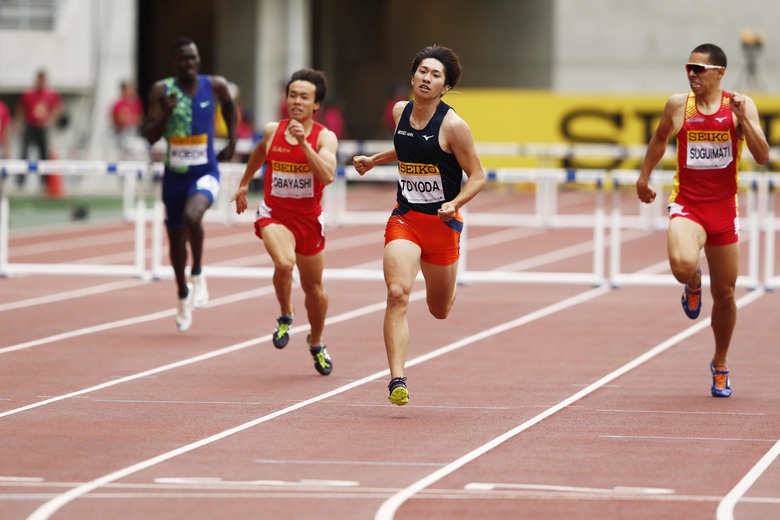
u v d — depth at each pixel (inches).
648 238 2997.0
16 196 4028.1
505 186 4525.1
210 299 1935.3
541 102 4362.7
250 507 790.5
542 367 1368.1
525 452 957.2
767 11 5275.6
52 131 4323.3
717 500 819.4
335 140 1269.7
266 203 1278.3
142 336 1565.0
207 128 1537.9
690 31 5310.0
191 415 1090.7
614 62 5349.4
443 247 1093.8
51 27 4340.6
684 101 1155.9
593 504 805.9
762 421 1087.0
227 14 4827.8
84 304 1857.8
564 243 2874.0
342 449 959.0
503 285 2143.2
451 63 1079.0
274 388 1227.9
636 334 1611.7
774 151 3868.1
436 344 1524.4
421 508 791.7
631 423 1074.1
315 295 1285.7
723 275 1174.3
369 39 5812.0
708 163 1149.7
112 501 802.8
